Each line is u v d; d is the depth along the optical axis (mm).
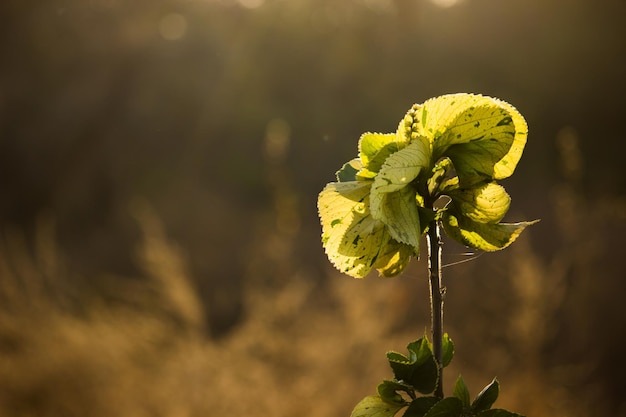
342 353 4168
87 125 14445
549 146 12875
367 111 14383
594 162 12398
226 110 14758
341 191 1004
